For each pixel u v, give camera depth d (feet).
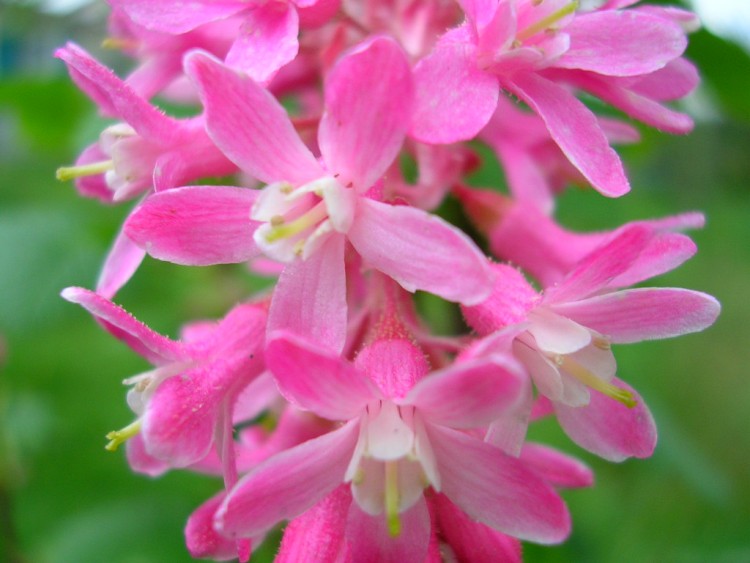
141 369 0.25
